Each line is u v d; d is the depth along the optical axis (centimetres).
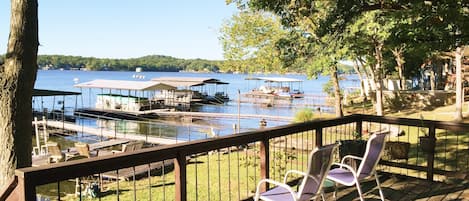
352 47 659
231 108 3919
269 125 2581
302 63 679
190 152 299
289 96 4497
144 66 12181
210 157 1221
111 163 240
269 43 1573
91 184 917
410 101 2183
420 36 571
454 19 505
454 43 550
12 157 507
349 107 2364
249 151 1170
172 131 2473
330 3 547
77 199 852
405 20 549
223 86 6444
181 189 292
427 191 438
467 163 840
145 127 2678
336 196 388
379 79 1734
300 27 685
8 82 505
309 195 285
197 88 6281
